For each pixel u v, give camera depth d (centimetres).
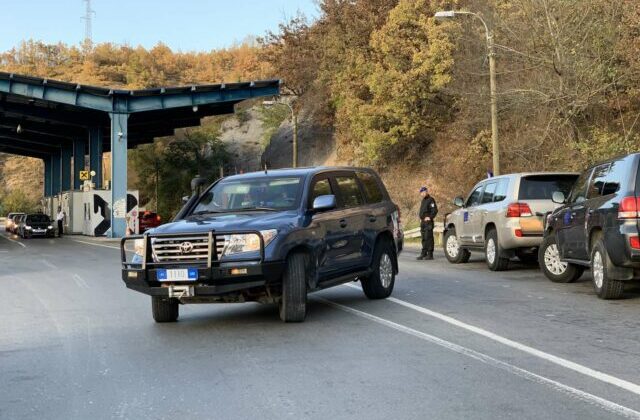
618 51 2336
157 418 474
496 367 600
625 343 696
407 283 1264
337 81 4556
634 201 923
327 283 908
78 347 738
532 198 1416
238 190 945
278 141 6303
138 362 656
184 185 6956
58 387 567
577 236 1100
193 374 600
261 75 7694
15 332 843
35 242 3809
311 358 649
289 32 5616
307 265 856
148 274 812
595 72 2334
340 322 845
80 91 3950
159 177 7081
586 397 505
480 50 3131
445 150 3788
